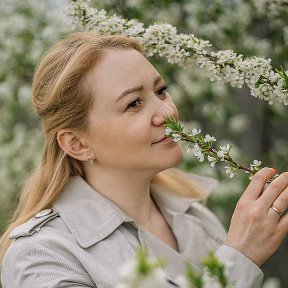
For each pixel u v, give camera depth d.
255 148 3.37
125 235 1.55
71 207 1.56
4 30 3.30
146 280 0.70
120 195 1.58
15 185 3.61
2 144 3.82
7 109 3.69
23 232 1.51
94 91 1.48
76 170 1.65
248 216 1.33
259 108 3.17
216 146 3.22
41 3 3.32
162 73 2.85
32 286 1.42
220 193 2.86
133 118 1.46
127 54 1.49
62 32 3.01
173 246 1.68
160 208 1.73
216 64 1.37
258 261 1.32
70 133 1.56
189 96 3.16
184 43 1.43
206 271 0.85
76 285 1.43
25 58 3.30
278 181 1.33
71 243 1.47
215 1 2.73
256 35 2.93
